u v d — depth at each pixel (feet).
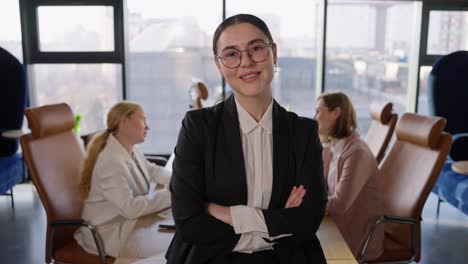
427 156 6.97
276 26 16.14
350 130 7.44
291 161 3.51
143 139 7.51
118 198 6.74
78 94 16.24
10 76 13.96
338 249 5.12
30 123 7.20
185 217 3.47
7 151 13.75
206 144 3.45
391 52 16.26
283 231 3.44
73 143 8.26
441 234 11.78
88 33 15.62
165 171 8.43
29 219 12.65
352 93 16.52
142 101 16.96
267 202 3.50
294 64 16.53
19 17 15.30
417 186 6.90
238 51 3.31
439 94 14.33
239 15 3.40
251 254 3.49
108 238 6.86
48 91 16.15
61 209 7.18
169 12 16.14
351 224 6.99
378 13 15.92
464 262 10.18
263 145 3.50
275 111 3.57
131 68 16.58
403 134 7.70
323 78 16.21
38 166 7.02
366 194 7.04
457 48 15.89
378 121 10.61
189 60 16.66
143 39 16.38
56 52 15.70
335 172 7.39
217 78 16.78
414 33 16.07
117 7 15.42
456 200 11.75
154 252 5.31
